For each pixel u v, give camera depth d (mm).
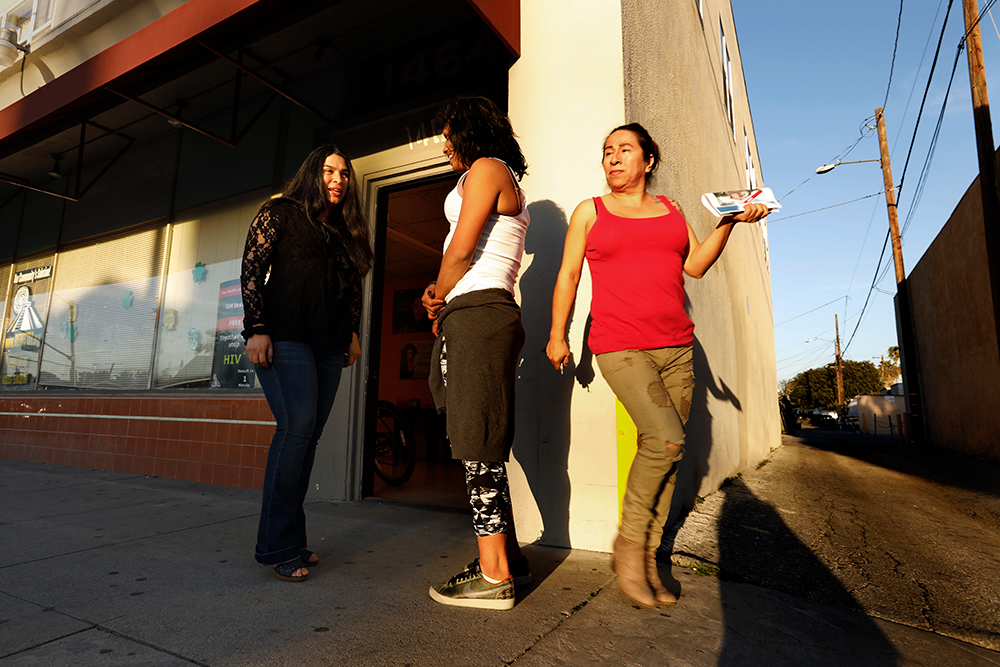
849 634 1477
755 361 7023
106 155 5688
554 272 2428
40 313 6082
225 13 2793
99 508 3115
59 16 4391
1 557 2086
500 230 1671
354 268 2178
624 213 1796
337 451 3455
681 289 1761
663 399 1610
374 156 3641
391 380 8414
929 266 12141
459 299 1610
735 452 4605
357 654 1278
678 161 3520
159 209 5156
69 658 1233
